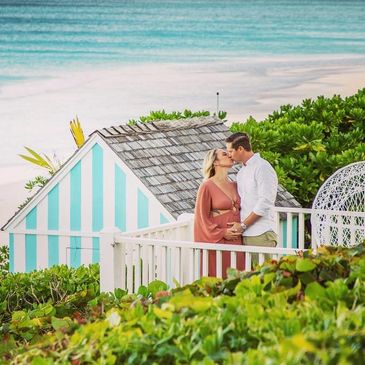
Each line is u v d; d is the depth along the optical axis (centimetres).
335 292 705
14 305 1299
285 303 704
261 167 1312
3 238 2994
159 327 687
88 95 4403
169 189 1579
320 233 1449
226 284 807
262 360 588
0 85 4494
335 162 1850
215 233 1313
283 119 2073
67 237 1650
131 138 1648
